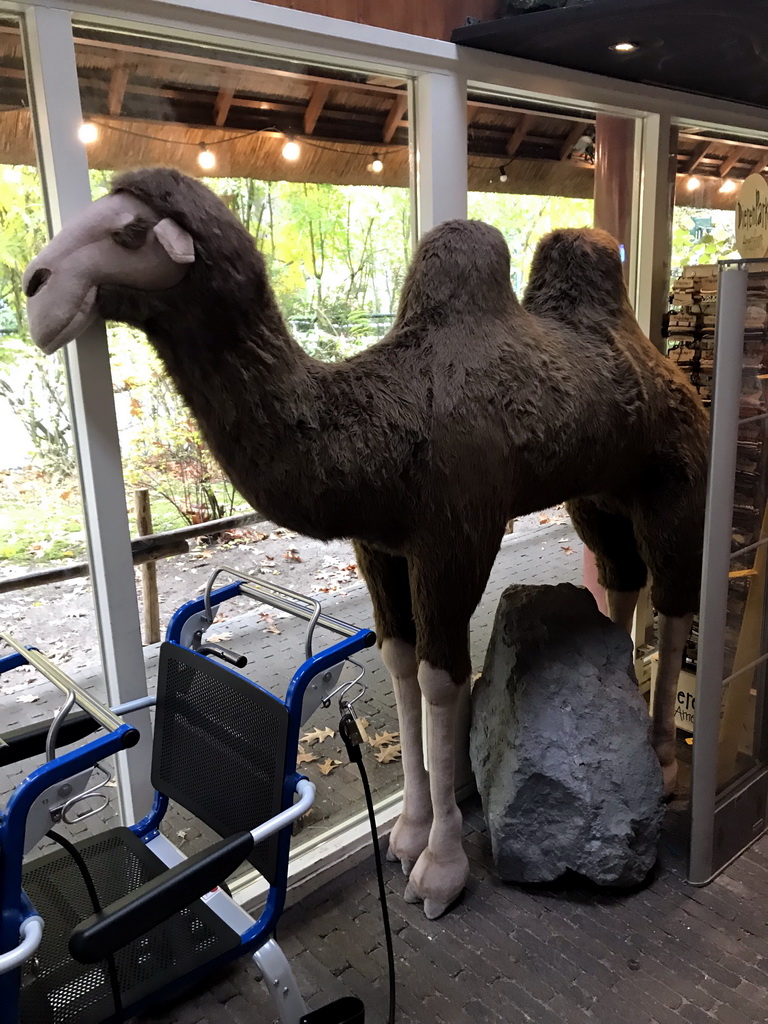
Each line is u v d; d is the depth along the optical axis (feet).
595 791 6.21
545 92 6.74
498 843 6.47
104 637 5.65
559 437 5.51
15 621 5.83
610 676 6.64
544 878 6.44
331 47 5.42
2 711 6.60
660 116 7.74
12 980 3.43
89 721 4.56
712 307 7.79
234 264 4.27
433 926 6.26
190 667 4.94
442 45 5.96
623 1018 5.39
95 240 4.07
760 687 7.01
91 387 5.07
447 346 5.28
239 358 4.45
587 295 6.28
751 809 7.01
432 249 5.43
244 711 4.59
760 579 6.67
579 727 6.32
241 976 5.86
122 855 4.91
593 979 5.72
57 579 5.76
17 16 4.58
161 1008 5.55
